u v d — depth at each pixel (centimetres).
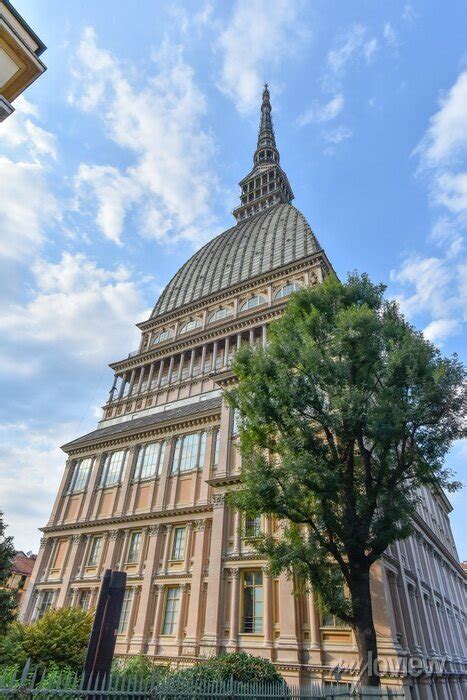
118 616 992
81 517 3856
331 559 2150
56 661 1909
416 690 2075
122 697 848
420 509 3931
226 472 2989
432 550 4119
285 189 8200
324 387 1639
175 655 2575
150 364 5016
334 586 1533
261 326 4203
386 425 1437
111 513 3659
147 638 2814
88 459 4306
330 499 1547
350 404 1498
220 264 6097
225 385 3441
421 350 1538
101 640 944
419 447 1509
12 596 2386
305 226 5459
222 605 2512
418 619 2720
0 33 980
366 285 1972
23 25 1012
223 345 4459
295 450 1603
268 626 2302
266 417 1686
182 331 5241
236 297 4934
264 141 9969
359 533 1459
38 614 3500
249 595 2489
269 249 5591
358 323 1647
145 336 5634
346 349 1658
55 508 4116
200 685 1080
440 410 1489
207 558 2880
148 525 3347
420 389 1511
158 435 3872
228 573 2606
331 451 1652
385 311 1848
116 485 3822
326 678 2014
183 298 6034
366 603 1392
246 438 1806
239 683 1138
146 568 3131
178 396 4375
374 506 1502
